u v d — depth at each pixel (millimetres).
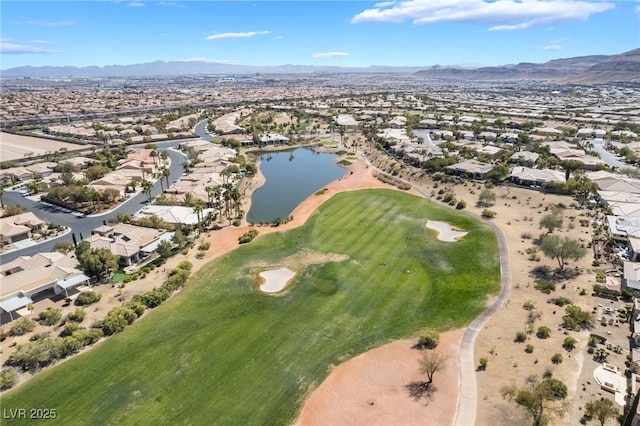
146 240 92625
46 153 188500
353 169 171875
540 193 123438
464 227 102375
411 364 56031
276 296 73375
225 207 121000
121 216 107000
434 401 49438
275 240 98312
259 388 52281
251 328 64188
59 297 73562
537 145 183625
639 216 99688
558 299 67562
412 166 162125
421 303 70750
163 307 70188
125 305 68500
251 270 83125
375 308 69500
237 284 77625
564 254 77125
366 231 101812
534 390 47469
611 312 63344
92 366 55938
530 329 60750
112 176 145500
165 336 62188
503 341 59094
